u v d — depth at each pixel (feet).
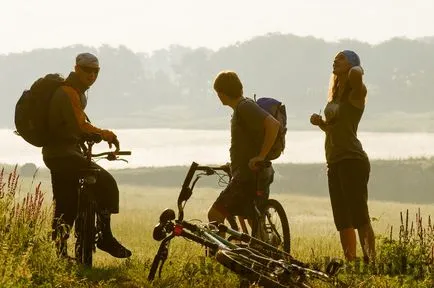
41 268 42.83
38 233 44.93
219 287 42.65
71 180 50.72
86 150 52.70
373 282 44.70
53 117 50.11
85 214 50.31
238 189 50.60
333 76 53.67
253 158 49.42
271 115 50.83
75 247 50.24
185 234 40.24
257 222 50.60
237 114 50.31
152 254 74.23
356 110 52.70
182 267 44.50
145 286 41.83
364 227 52.42
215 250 38.81
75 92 50.42
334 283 38.40
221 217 51.01
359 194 52.47
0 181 45.80
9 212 45.14
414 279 47.37
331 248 64.90
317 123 53.57
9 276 37.35
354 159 52.42
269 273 36.17
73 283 42.29
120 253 51.93
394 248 50.60
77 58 51.13
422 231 52.16
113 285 42.91
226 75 50.47
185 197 43.37
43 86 50.47
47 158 50.65
